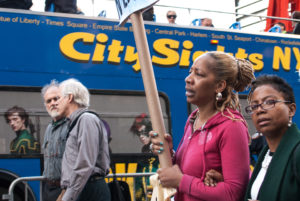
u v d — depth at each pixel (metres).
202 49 6.94
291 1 9.64
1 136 5.63
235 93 2.21
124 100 6.30
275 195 1.73
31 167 5.66
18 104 5.75
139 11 2.02
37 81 5.89
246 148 1.98
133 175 4.99
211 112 2.14
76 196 3.28
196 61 2.16
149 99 2.00
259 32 7.41
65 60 6.08
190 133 2.21
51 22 6.11
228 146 1.96
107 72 6.28
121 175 4.92
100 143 3.53
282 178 1.73
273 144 1.88
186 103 6.69
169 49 6.71
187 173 2.06
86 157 3.30
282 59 7.48
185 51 6.81
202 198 1.93
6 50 5.83
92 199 3.44
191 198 2.04
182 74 6.75
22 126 5.71
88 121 3.42
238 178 1.92
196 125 2.19
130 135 6.22
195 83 2.12
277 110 1.84
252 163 6.59
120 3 2.12
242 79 2.19
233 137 1.97
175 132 6.54
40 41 6.00
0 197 5.51
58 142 4.00
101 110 6.14
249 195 1.91
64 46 6.11
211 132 2.04
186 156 2.11
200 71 2.11
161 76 6.62
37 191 5.62
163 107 6.55
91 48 6.26
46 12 6.10
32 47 5.95
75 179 3.27
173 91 6.64
